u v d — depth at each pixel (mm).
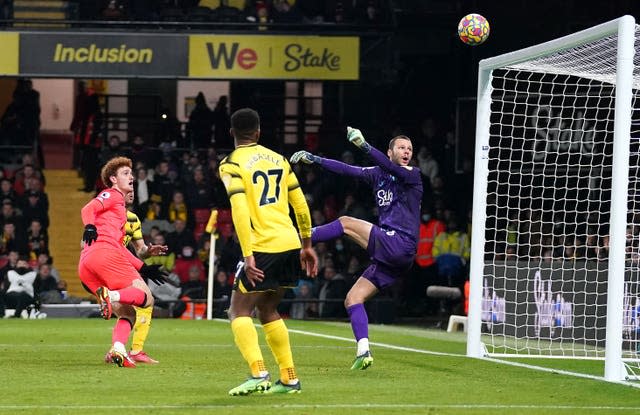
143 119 87312
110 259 29062
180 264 65250
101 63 69188
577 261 46062
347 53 70000
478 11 76750
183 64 69375
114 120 85562
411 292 68875
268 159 22375
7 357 31734
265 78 69562
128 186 30047
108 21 69938
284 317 64125
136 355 30391
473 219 35219
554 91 66562
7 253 68125
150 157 77125
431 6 77938
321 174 74062
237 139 22578
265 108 85375
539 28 75625
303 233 22984
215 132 78938
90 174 76688
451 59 79750
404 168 29641
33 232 68750
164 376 26594
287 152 80438
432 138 77438
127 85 90438
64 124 89625
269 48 69688
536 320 44438
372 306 61812
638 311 39281
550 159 65500
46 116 89438
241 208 21562
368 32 70875
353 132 29234
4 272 61406
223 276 63500
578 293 42625
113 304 29062
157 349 35469
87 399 21938
